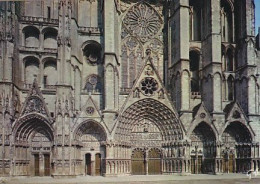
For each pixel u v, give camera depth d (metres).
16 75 60.53
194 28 70.75
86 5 70.19
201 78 67.25
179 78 62.34
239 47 67.94
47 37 67.44
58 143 55.94
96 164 60.25
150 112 63.22
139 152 62.84
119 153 58.31
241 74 66.19
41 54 64.75
